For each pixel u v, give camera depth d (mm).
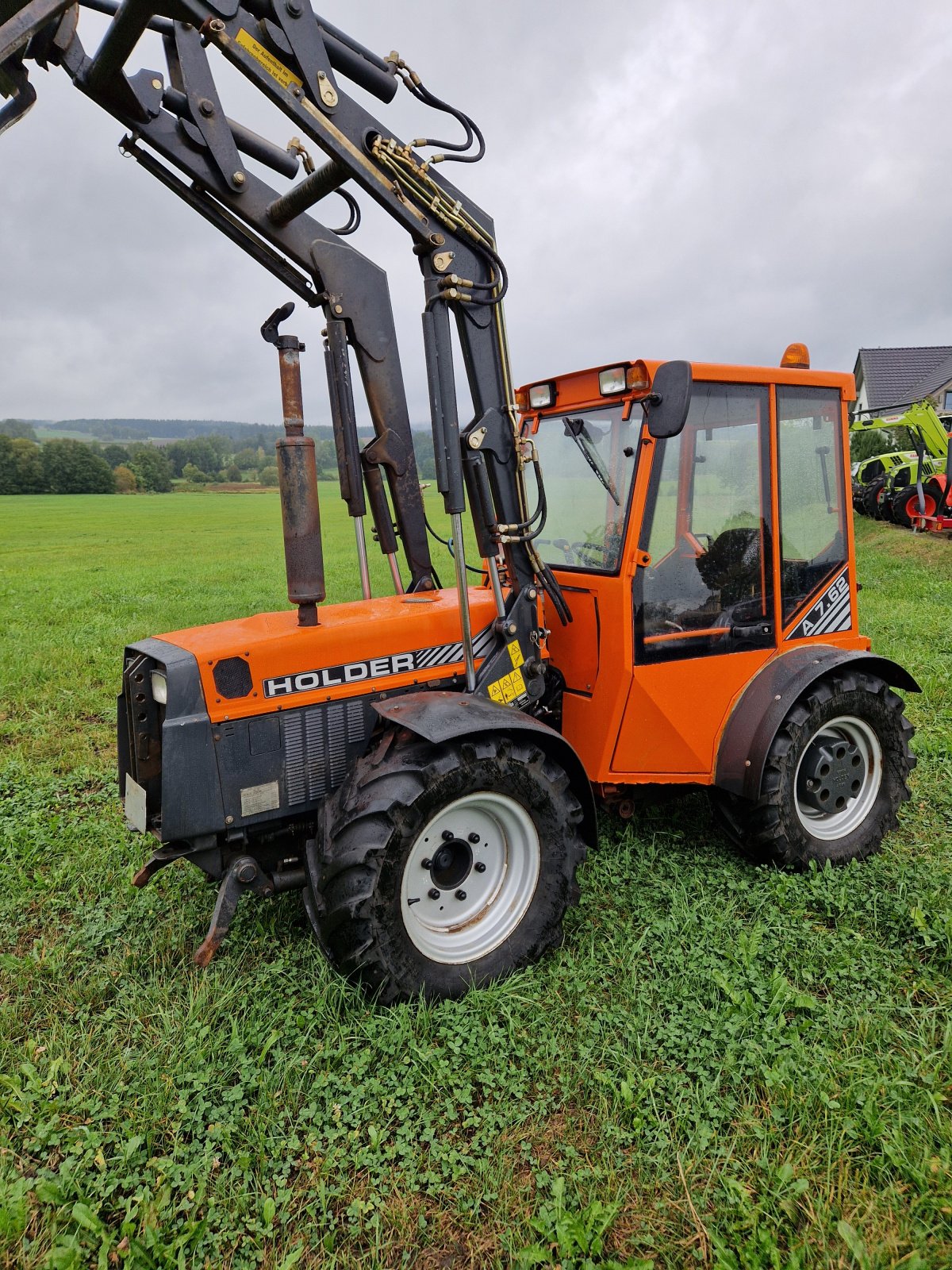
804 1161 2393
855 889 3764
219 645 3250
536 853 3316
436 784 2998
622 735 3787
